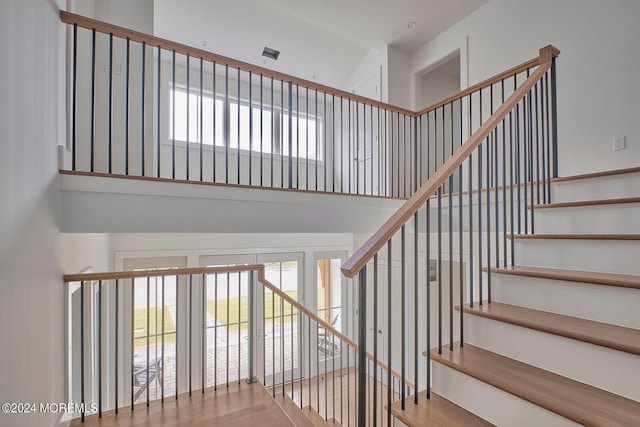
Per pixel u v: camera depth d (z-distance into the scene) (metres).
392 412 1.36
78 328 2.74
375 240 1.25
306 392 4.70
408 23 4.12
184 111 4.67
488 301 1.72
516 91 1.96
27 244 1.42
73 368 2.73
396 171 4.57
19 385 1.33
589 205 1.85
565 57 3.05
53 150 1.80
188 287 4.29
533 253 1.86
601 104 2.80
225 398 2.54
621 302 1.32
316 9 3.86
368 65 4.98
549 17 3.19
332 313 5.54
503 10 3.60
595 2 2.86
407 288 4.42
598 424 0.98
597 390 1.16
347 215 2.92
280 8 3.85
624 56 2.67
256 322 4.75
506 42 3.56
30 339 1.46
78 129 2.93
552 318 1.42
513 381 1.23
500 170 3.13
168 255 4.14
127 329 3.87
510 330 1.44
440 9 3.86
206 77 4.82
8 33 1.23
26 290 1.41
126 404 3.80
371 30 4.25
